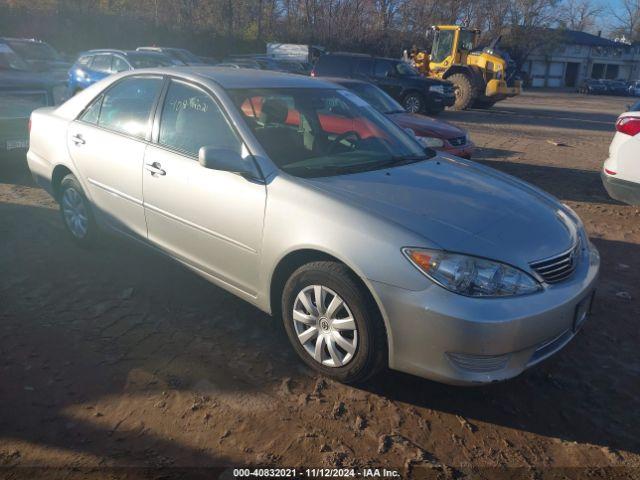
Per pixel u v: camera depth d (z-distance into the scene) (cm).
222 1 3938
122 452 272
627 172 634
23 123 760
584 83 4944
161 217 404
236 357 353
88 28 3216
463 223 309
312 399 316
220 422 295
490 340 277
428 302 281
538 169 995
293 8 4181
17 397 307
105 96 470
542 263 304
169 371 336
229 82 402
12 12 2967
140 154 415
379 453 279
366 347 303
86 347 356
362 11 4141
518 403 322
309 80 456
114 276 458
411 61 2397
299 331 335
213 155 334
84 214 493
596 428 304
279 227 328
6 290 428
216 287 444
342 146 400
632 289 478
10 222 573
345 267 306
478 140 1341
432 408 314
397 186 344
